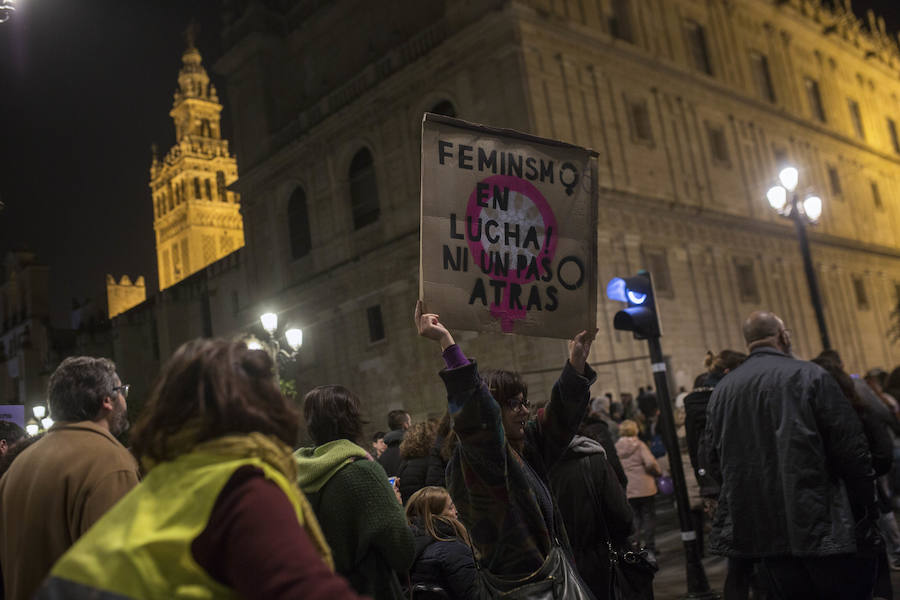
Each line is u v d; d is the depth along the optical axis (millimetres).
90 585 1535
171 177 79000
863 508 4328
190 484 1619
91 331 46438
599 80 26906
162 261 79812
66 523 3051
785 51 38375
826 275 35719
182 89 80000
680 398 10562
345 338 30125
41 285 52844
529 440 3523
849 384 5094
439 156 3287
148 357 43844
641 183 27156
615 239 25438
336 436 3695
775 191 14594
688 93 30781
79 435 3242
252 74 35250
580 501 4430
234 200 78250
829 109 40531
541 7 25688
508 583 2895
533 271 3416
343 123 30641
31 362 50719
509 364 24031
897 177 44969
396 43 29078
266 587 1479
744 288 30594
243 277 36781
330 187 31188
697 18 33031
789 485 4242
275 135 34062
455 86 26406
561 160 3570
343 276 30203
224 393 1738
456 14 26656
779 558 4395
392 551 3445
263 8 34938
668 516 14812
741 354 7199
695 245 28609
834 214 37938
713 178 30562
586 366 3537
